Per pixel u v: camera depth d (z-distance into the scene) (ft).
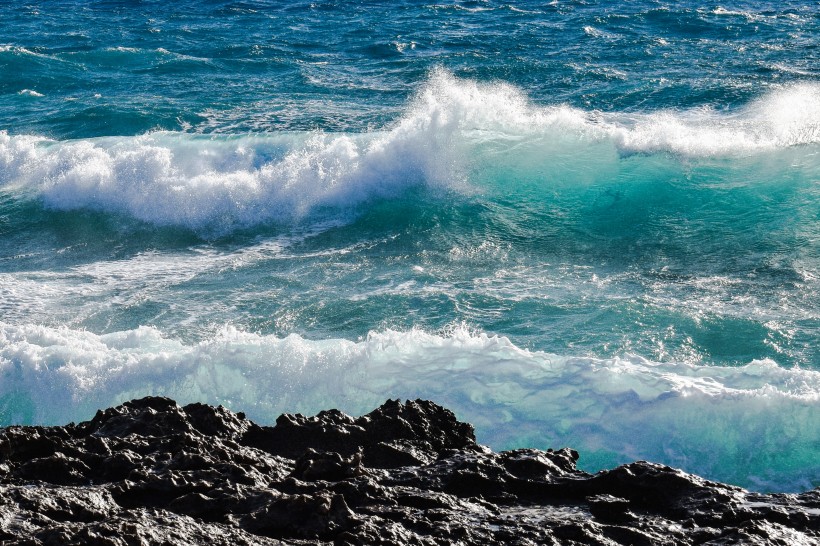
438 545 26.37
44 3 285.23
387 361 60.49
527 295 81.87
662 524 28.02
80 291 89.35
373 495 30.30
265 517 27.76
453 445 38.73
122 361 63.16
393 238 103.86
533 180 114.32
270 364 61.16
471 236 102.58
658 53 184.96
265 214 111.75
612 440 54.03
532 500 31.14
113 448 34.83
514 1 254.68
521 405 56.70
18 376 63.05
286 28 234.17
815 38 190.90
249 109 157.89
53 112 161.38
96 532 24.50
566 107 151.02
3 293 88.99
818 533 27.20
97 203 114.62
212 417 38.34
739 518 28.19
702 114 140.77
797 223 99.19
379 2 263.70
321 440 37.27
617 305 77.56
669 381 55.67
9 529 25.77
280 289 86.89
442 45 205.16
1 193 118.73
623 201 109.50
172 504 28.86
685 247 95.61
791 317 74.28
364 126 144.46
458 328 75.61
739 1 235.61
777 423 52.06
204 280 91.25
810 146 118.93
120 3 279.90
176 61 194.90
